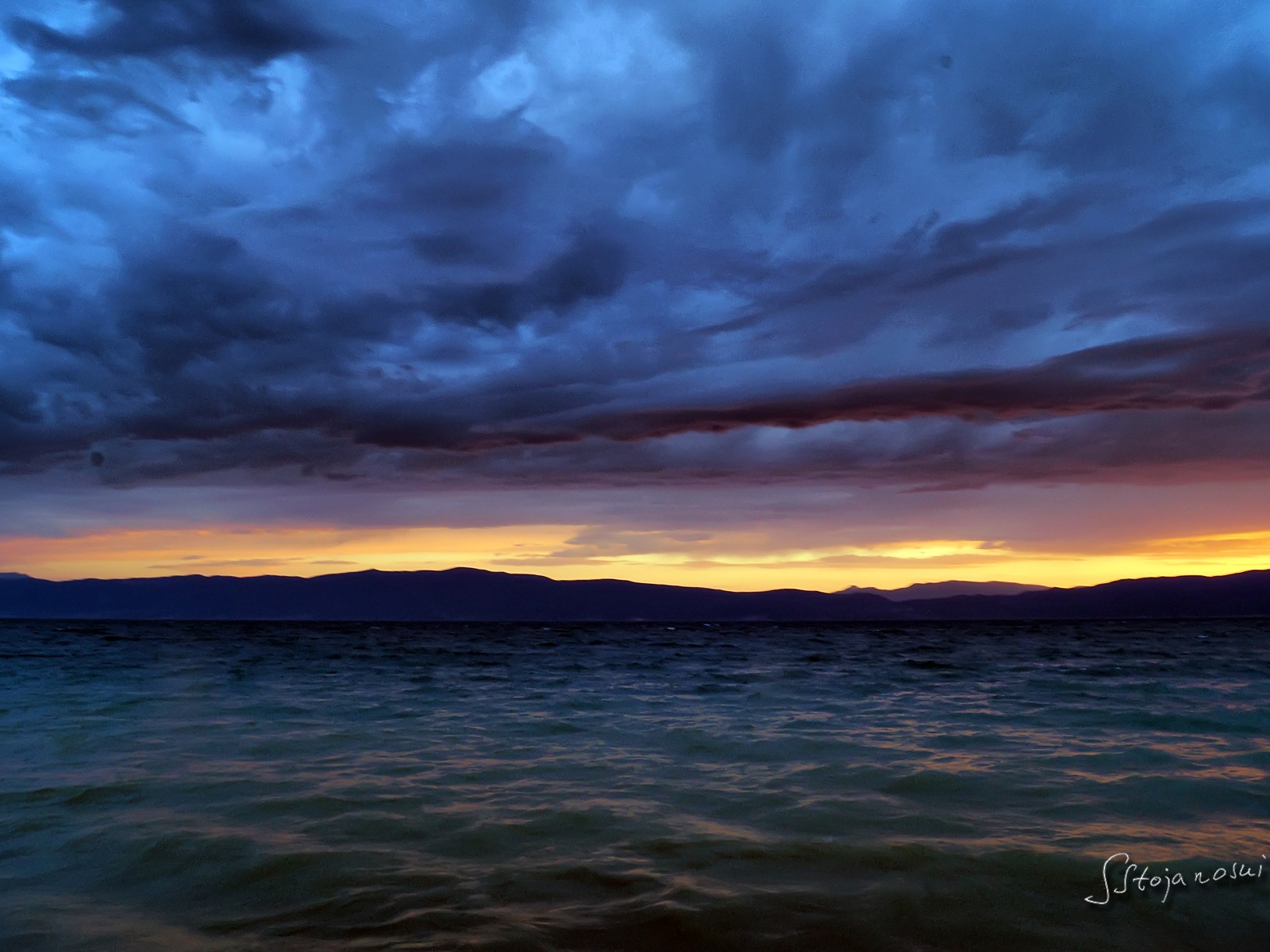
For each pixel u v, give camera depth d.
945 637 69.69
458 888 6.63
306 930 5.77
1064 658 36.41
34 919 6.01
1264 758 11.76
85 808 9.07
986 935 5.76
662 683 25.03
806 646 53.28
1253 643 52.06
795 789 10.06
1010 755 12.12
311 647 47.81
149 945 5.52
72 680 24.16
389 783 10.41
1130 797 9.57
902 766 11.40
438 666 32.25
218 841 7.87
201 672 27.78
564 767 11.47
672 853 7.54
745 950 5.45
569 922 5.90
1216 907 6.25
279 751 12.66
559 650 48.31
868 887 6.63
